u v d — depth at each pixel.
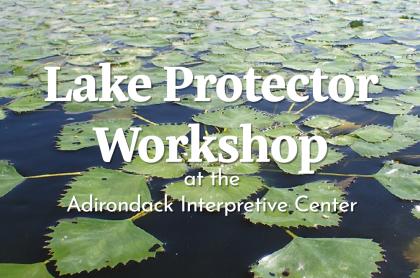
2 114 3.35
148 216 2.16
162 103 3.55
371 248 1.92
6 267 1.80
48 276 1.77
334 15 7.31
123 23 6.88
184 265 1.87
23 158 2.72
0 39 5.76
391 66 4.42
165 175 2.48
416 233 2.04
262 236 2.03
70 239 1.98
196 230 2.07
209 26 6.52
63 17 7.46
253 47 5.23
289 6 8.38
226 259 1.90
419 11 7.57
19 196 2.34
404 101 3.51
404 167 2.56
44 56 4.91
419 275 1.77
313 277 1.78
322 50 5.08
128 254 1.90
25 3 9.28
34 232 2.07
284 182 2.44
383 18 6.95
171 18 7.26
